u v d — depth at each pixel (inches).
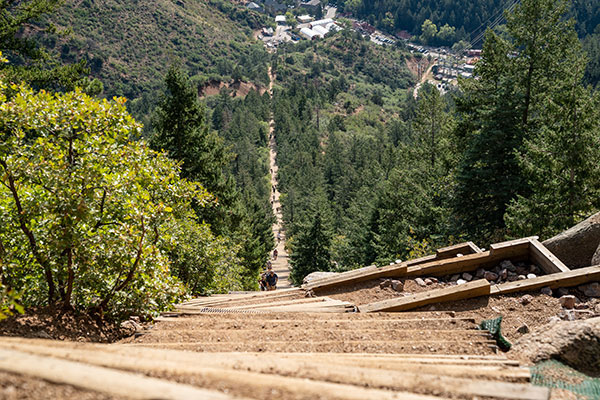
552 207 666.8
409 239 1030.4
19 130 240.8
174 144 871.7
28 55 625.0
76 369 92.0
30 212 232.8
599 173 637.3
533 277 285.9
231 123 5344.5
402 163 1537.9
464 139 936.9
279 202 4050.2
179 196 311.7
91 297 265.4
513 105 738.8
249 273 1366.9
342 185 3230.8
